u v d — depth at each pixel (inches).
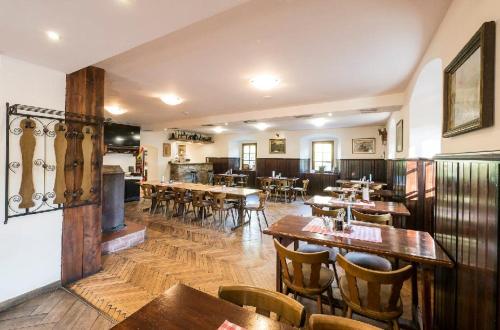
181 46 105.8
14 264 97.7
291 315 46.1
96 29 73.7
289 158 414.6
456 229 64.6
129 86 164.7
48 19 68.0
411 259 71.0
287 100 203.3
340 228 95.3
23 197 99.1
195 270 129.1
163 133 417.7
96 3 60.6
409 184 159.0
